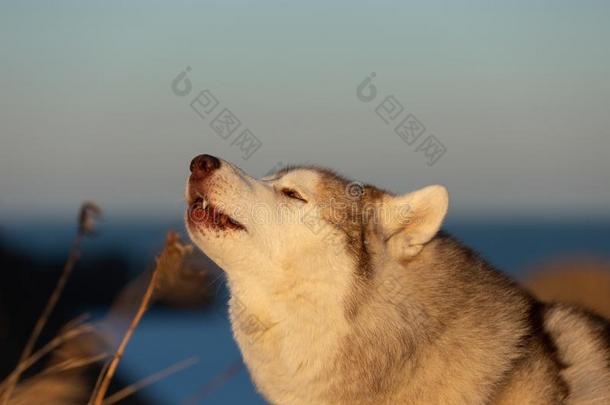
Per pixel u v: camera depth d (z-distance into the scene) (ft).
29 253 56.85
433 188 23.38
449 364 22.45
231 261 23.81
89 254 58.23
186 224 24.36
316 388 23.08
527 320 23.30
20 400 28.35
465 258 24.13
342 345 22.88
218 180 23.98
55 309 45.62
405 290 23.11
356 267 23.21
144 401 36.55
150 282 24.86
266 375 23.75
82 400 29.84
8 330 38.22
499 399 22.45
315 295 23.08
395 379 22.62
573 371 22.80
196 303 26.11
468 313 22.82
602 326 24.06
